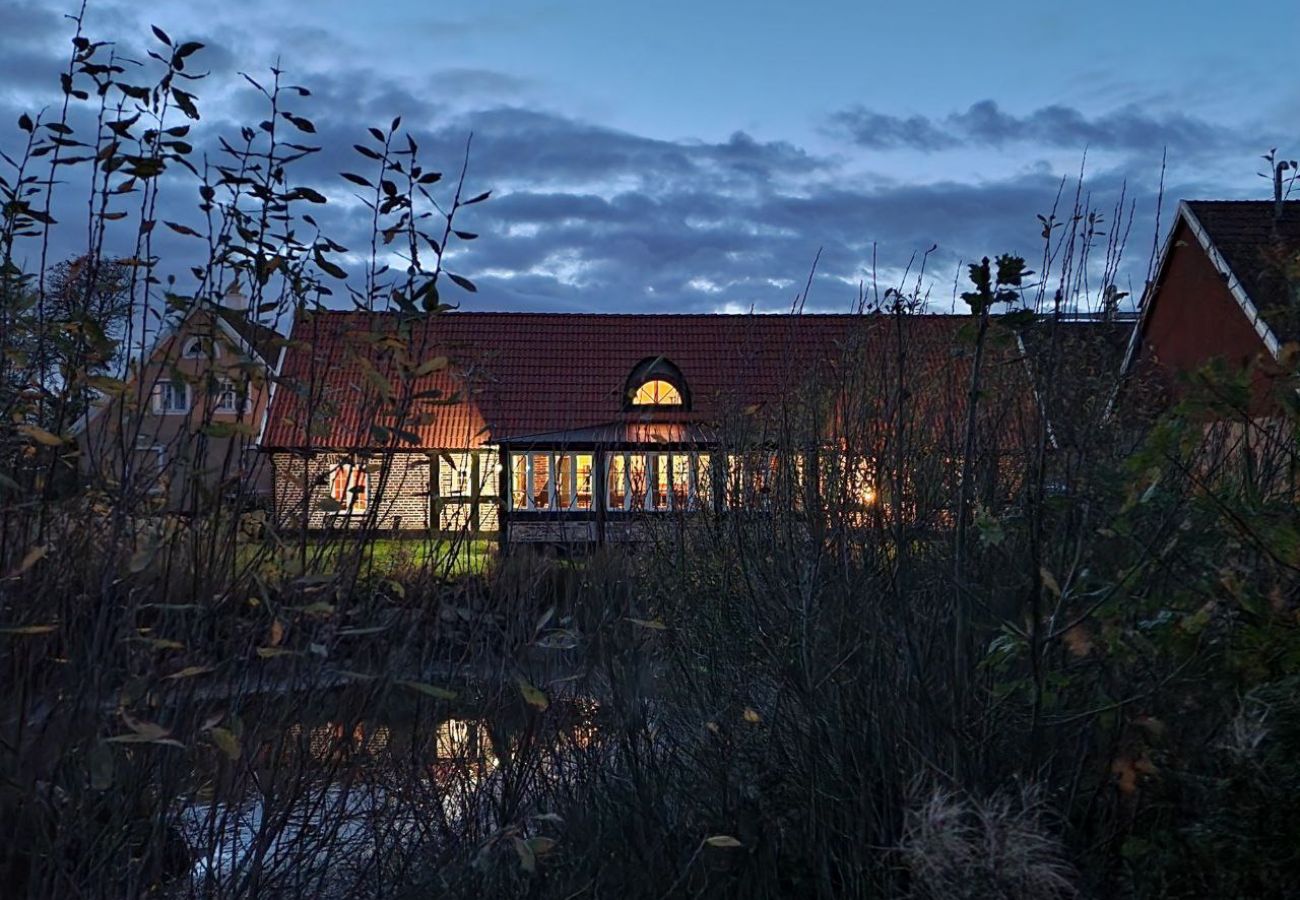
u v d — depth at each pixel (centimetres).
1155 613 284
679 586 404
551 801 341
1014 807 274
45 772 236
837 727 317
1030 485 330
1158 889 271
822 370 416
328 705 275
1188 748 280
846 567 338
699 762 347
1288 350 282
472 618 320
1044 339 341
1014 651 281
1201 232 1759
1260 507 288
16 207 260
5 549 246
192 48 271
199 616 250
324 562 278
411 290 279
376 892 297
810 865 319
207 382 256
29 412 261
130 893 237
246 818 276
